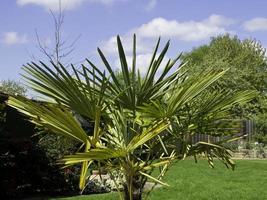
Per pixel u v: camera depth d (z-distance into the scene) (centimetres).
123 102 673
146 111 629
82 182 595
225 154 705
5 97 1314
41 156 1262
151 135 600
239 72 4166
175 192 1302
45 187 1270
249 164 2358
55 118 596
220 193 1323
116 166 646
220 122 707
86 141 611
